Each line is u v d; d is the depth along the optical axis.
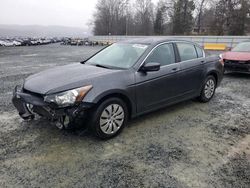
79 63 4.58
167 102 4.48
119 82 3.61
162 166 2.98
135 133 3.87
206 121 4.43
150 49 4.21
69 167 2.92
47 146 3.40
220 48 24.39
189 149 3.40
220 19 44.22
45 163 3.00
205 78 5.31
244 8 41.16
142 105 4.01
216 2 46.25
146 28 73.69
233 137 3.79
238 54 8.66
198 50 5.26
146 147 3.44
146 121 4.37
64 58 16.25
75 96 3.20
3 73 9.52
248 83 7.80
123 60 4.18
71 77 3.53
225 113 4.86
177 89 4.62
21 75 9.05
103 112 3.47
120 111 3.71
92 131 3.47
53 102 3.15
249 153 3.31
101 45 44.12
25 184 2.61
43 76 3.77
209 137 3.78
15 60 14.82
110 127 3.60
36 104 3.24
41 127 4.01
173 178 2.75
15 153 3.21
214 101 5.69
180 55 4.72
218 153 3.30
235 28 42.38
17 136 3.69
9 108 4.95
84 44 47.12
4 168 2.89
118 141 3.60
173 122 4.35
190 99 5.30
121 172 2.85
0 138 3.62
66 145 3.44
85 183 2.64
